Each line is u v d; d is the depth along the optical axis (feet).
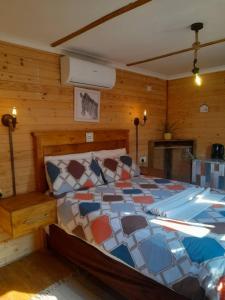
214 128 12.51
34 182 8.71
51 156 8.90
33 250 8.45
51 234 8.16
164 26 7.09
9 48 7.72
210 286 4.10
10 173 8.04
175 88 13.92
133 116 12.39
